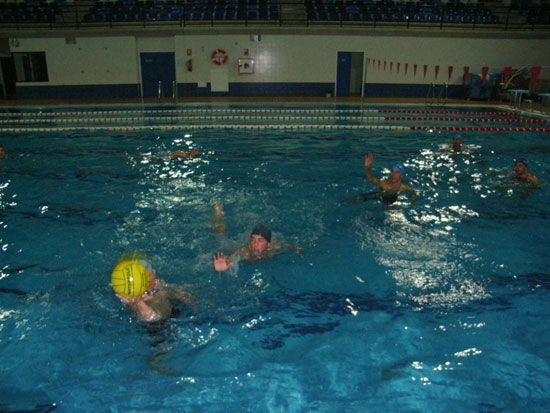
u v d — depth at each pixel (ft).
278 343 10.31
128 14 62.08
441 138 34.94
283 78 63.21
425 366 9.55
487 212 18.63
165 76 63.16
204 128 38.70
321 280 13.12
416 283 13.05
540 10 64.85
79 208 18.81
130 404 8.50
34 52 61.11
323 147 31.42
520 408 8.38
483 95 60.29
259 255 14.32
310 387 8.95
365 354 9.95
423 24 62.28
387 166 26.04
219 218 17.34
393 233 16.47
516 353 9.96
